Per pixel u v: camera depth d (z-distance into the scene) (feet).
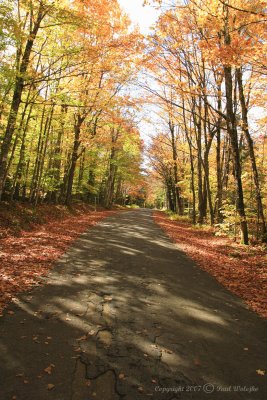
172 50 46.09
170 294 22.07
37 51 42.45
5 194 57.72
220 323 17.76
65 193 86.79
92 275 25.23
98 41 48.11
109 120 70.64
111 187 145.18
